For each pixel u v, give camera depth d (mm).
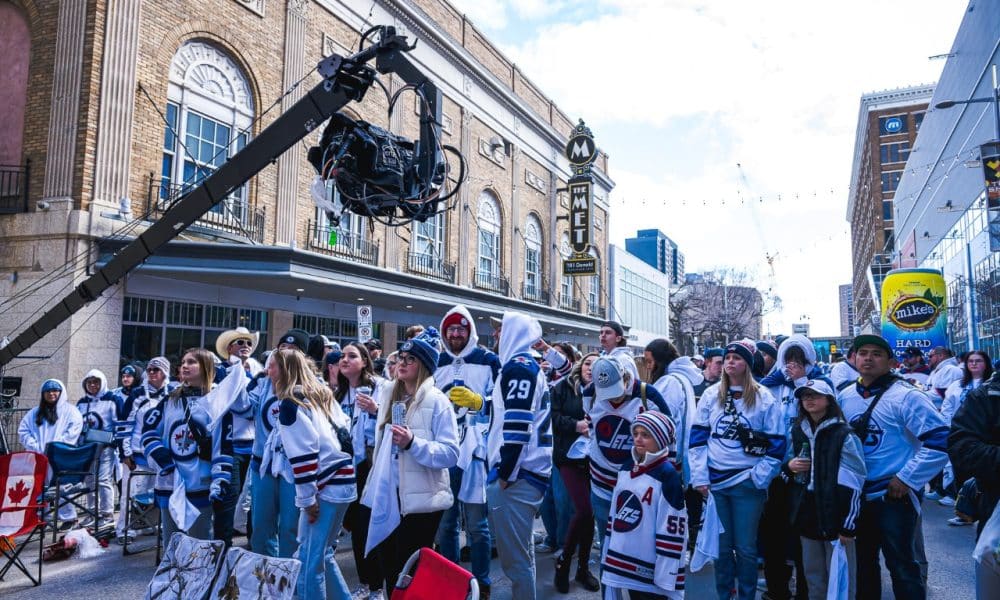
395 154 4895
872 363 4598
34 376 11305
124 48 12438
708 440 4949
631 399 4918
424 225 22391
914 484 4188
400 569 4117
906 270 19641
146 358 12930
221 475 5285
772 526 5234
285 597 3369
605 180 38688
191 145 14000
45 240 11688
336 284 14117
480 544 4992
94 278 5711
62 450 6973
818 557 4484
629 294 45906
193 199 5152
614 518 3938
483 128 26188
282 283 13773
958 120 39219
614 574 3855
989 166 21172
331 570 4312
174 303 13602
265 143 4914
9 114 12391
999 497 3459
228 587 3561
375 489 4121
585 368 5961
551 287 31844
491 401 5145
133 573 6164
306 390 4387
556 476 6582
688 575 4910
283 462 4934
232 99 15023
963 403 3611
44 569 6281
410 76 5051
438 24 22750
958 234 38250
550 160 32438
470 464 5000
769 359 7137
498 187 27328
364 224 19016
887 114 79938
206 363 5555
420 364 4289
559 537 6586
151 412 5617
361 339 11391
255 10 15461
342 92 4750
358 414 5938
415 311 20875
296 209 16438
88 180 11859
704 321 65438
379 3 19703
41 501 5977
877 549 4527
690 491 6367
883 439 4457
